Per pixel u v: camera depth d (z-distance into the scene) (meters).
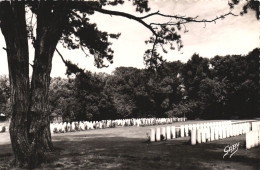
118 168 9.86
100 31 18.97
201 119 58.69
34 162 10.40
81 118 45.12
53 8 12.06
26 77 10.58
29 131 10.60
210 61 60.22
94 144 18.23
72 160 11.46
